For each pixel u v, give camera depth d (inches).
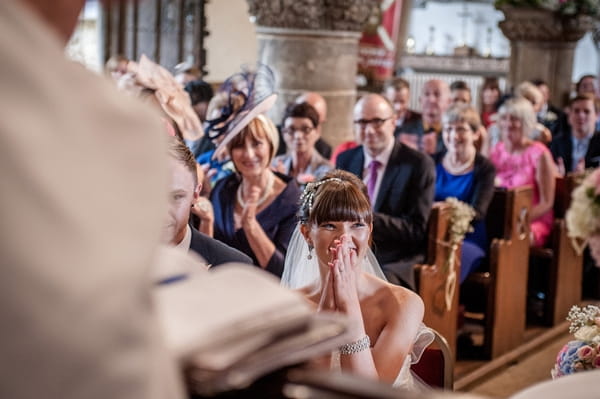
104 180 30.0
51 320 28.2
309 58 253.3
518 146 253.9
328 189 112.6
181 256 41.4
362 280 114.3
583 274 272.1
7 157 28.1
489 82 364.8
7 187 28.0
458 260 197.9
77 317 28.6
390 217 193.6
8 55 28.9
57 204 28.6
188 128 182.4
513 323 221.1
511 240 215.5
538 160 249.9
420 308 113.8
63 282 28.4
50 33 30.8
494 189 223.9
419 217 193.0
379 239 192.9
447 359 115.0
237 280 37.4
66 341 28.4
